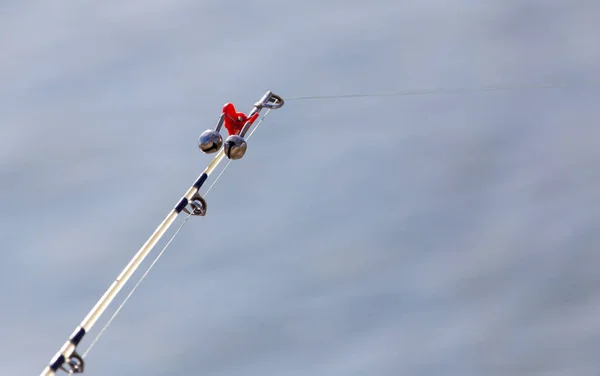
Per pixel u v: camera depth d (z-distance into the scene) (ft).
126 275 44.39
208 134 50.26
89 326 41.86
